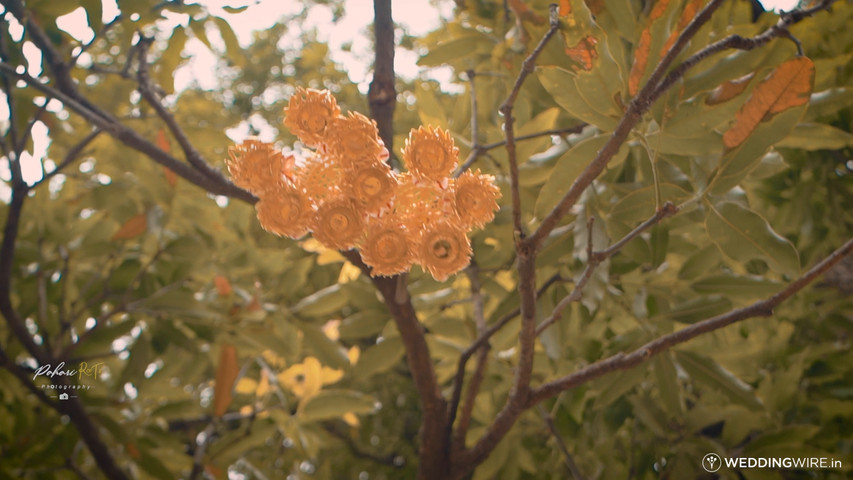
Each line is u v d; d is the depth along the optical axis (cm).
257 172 73
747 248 91
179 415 139
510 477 132
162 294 128
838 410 130
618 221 102
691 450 123
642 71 86
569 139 112
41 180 125
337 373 151
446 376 148
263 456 183
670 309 113
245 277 153
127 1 112
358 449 246
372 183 72
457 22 125
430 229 73
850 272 155
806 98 85
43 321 129
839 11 138
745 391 109
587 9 85
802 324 160
